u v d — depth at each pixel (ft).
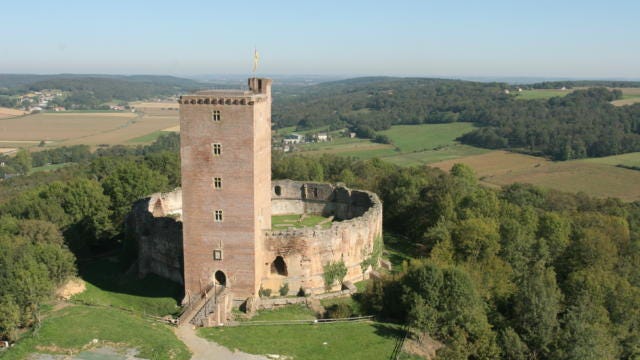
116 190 334.24
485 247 251.39
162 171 458.91
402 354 175.73
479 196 327.47
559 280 271.49
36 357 157.79
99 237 314.35
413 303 193.26
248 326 193.26
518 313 198.80
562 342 186.19
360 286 244.01
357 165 502.38
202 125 206.59
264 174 226.99
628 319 222.89
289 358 168.45
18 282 186.09
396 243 336.90
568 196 410.93
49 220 300.81
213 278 216.95
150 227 250.37
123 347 165.27
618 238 300.40
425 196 356.79
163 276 245.45
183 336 181.68
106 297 230.27
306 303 217.56
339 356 172.14
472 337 184.44
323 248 233.96
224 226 212.23
